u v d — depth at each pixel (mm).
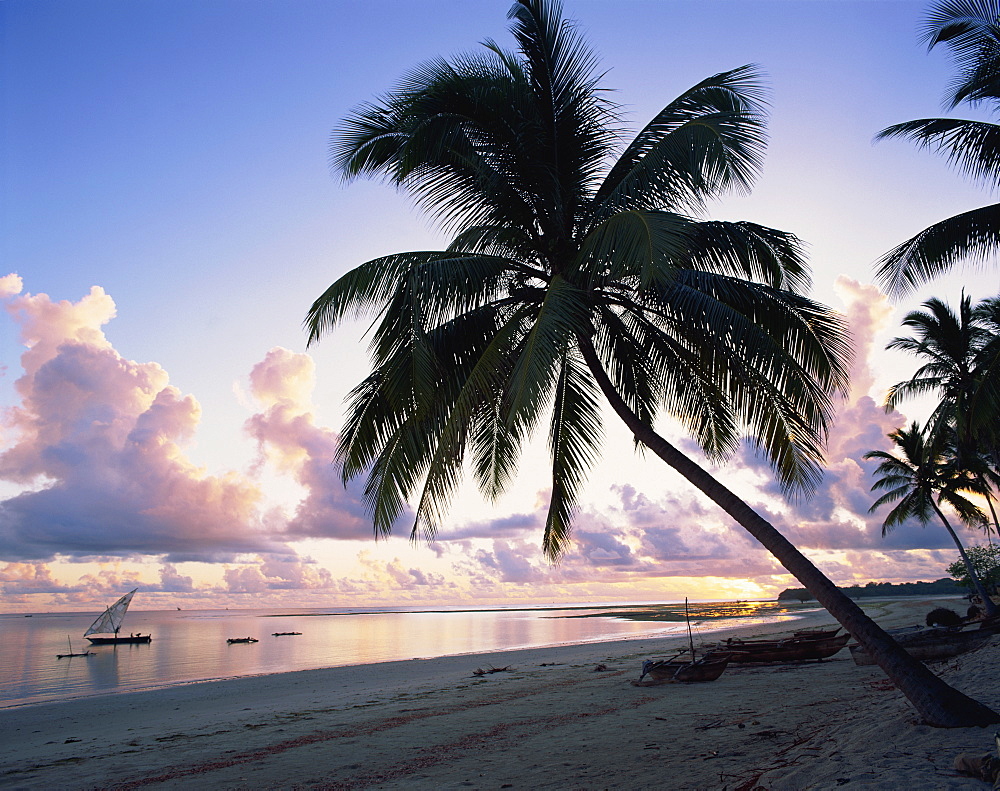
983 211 11984
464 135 9695
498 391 10070
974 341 25562
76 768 11172
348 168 10500
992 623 20625
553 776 8102
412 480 9789
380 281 9633
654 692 15133
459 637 59906
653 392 11773
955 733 6684
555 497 12055
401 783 8477
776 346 8664
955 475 35250
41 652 56969
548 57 10086
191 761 11016
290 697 20703
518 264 10039
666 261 6961
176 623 133250
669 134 8891
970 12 12094
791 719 10289
